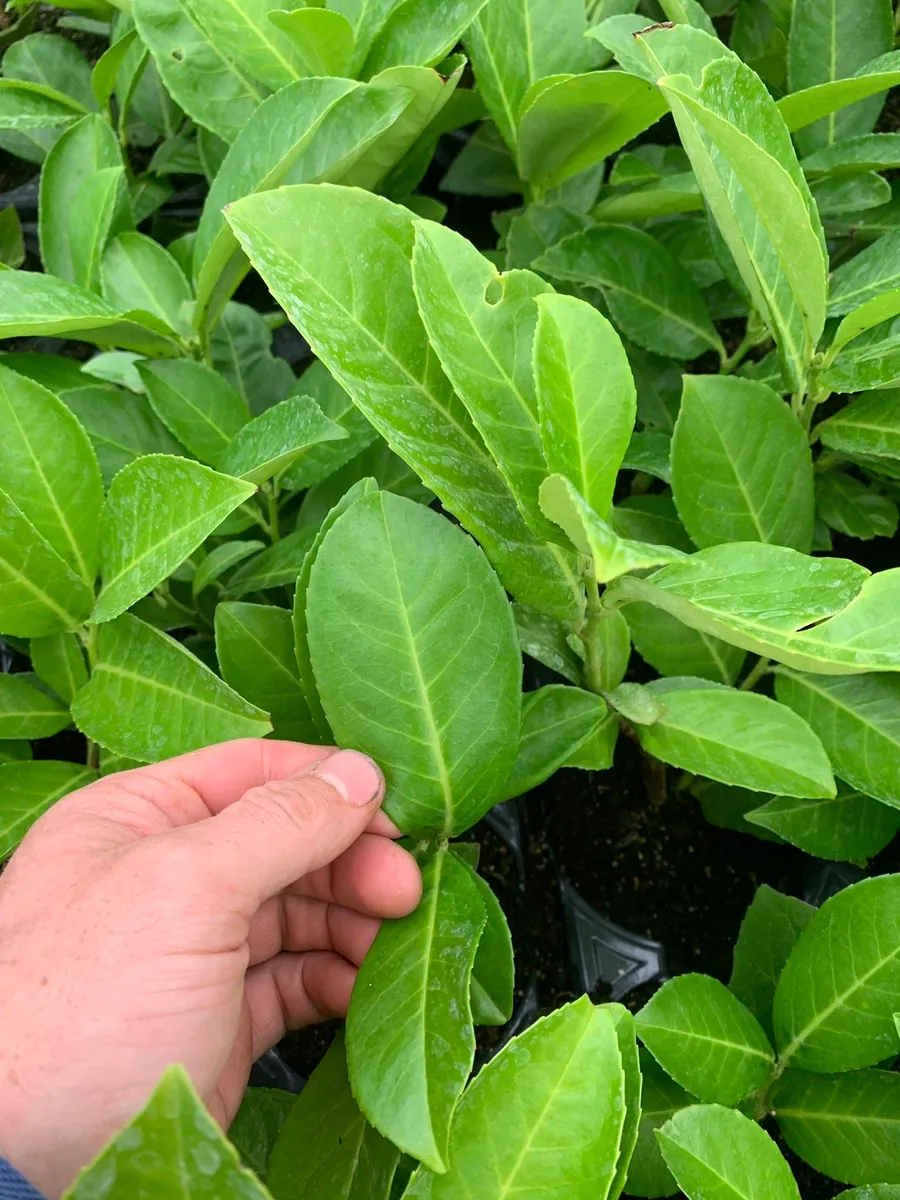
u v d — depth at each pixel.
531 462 0.23
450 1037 0.20
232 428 0.35
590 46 0.38
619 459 0.23
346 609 0.24
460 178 0.49
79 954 0.23
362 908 0.29
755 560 0.23
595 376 0.22
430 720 0.25
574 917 0.39
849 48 0.38
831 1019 0.28
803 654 0.20
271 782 0.26
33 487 0.28
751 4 0.47
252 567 0.34
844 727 0.31
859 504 0.39
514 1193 0.20
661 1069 0.30
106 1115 0.22
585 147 0.38
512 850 0.40
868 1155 0.27
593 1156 0.20
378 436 0.35
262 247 0.23
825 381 0.31
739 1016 0.29
